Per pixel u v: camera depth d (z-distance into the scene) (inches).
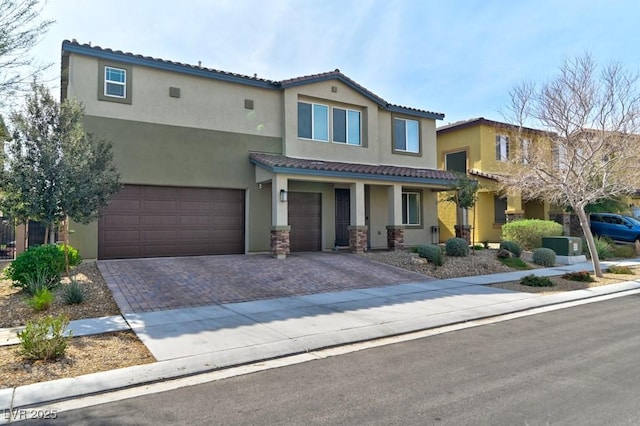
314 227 728.3
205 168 628.4
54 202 406.6
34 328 249.1
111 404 190.5
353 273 539.5
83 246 545.0
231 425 168.4
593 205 931.3
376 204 797.2
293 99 700.0
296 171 606.9
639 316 366.3
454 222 986.1
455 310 374.0
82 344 267.9
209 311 355.9
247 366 242.4
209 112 636.7
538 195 803.4
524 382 210.7
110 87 573.9
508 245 721.6
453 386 206.7
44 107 422.6
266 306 378.6
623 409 178.1
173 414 179.5
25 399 192.7
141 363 237.3
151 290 415.5
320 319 336.2
